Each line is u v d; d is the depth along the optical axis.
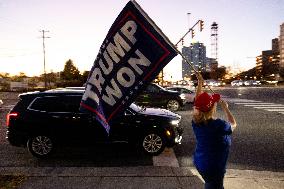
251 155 8.88
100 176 6.73
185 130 12.75
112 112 4.11
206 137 3.57
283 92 43.06
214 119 3.59
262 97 32.78
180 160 8.39
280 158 8.57
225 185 6.14
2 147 10.16
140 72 4.06
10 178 6.65
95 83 4.17
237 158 8.59
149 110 9.61
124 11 4.11
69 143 8.84
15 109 8.94
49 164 8.14
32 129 8.76
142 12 4.07
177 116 9.35
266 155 8.88
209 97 3.56
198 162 3.66
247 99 29.70
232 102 26.12
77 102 8.94
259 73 141.88
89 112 4.14
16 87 75.50
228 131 3.58
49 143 8.82
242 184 6.20
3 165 8.08
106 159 8.55
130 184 6.20
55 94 9.08
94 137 8.81
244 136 11.47
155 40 4.02
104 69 4.16
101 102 4.13
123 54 4.11
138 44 4.06
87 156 8.90
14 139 8.80
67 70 95.81
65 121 8.80
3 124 15.34
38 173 7.02
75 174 6.89
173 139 8.88
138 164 8.02
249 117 16.56
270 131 12.42
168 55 3.99
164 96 19.23
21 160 8.59
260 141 10.63
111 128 8.75
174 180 6.41
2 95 49.22
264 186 6.09
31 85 88.62
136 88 4.07
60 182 6.37
